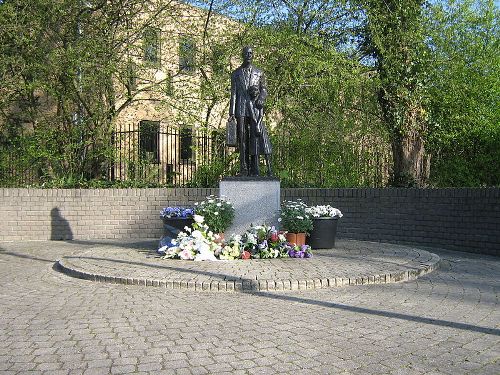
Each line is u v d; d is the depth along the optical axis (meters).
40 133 13.56
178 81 14.72
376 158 13.95
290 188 12.80
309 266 7.49
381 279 6.88
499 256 9.54
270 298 6.03
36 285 6.99
